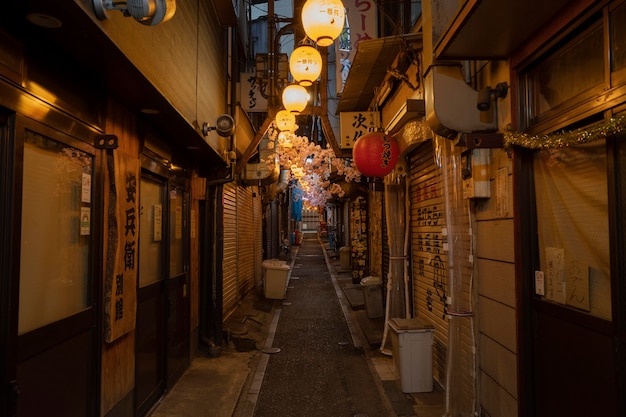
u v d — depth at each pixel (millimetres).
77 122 3469
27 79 2807
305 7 4539
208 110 7227
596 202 3014
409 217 7773
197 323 7754
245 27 12281
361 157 6270
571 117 3148
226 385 6195
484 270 4531
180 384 6219
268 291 13375
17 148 2703
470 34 3518
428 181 6668
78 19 2588
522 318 3736
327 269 22250
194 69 6164
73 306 3500
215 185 8086
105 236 3953
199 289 7973
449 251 4848
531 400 3689
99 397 3807
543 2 3037
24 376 2793
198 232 7879
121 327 4117
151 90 3871
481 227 4598
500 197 4125
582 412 3074
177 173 6410
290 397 5957
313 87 10203
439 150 5090
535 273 3686
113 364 4145
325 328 9914
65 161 3375
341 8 4512
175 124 5094
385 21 8367
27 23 2641
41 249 3078
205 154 7094
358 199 15961
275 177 12812
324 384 6422
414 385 5941
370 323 9773
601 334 2869
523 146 3533
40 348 2953
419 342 5973
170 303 5977
